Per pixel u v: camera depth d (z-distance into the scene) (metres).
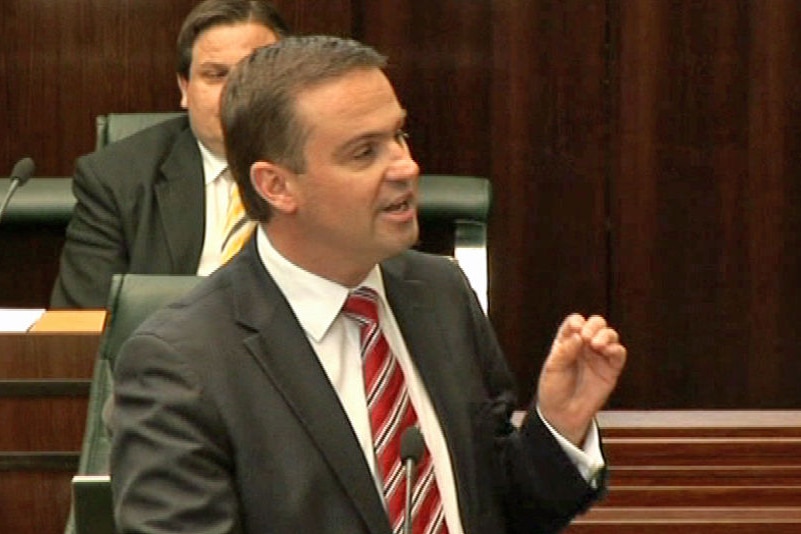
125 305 12.33
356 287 8.40
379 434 8.20
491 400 8.69
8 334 13.73
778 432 16.22
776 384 21.58
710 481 16.23
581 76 21.31
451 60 21.38
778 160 21.34
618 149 21.42
